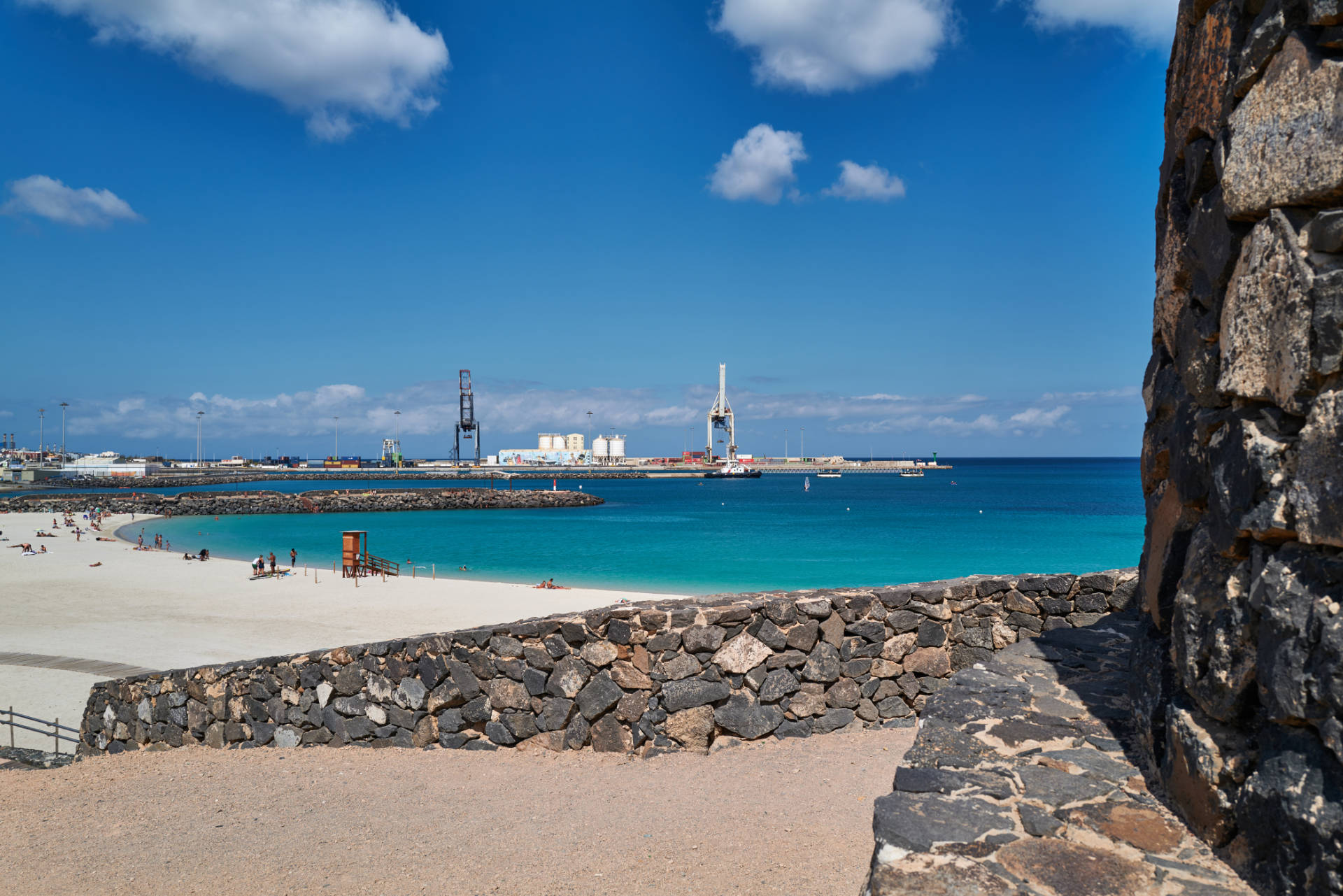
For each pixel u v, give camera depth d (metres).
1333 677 2.04
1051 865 2.40
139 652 20.48
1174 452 3.41
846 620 6.69
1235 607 2.64
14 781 8.09
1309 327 2.24
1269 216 2.50
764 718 6.50
